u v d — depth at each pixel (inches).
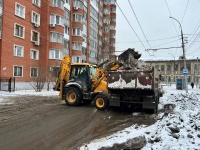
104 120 394.6
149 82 444.1
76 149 242.8
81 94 553.9
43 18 1368.1
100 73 544.7
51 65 1365.7
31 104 576.4
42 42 1358.3
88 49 2011.6
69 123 365.7
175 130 282.4
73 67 569.9
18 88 1154.7
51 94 912.9
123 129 330.0
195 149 218.2
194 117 366.3
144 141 237.3
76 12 1707.7
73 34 1706.4
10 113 438.0
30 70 1257.4
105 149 223.3
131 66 526.6
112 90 477.7
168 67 3238.2
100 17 2444.6
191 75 3085.6
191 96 888.9
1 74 1063.6
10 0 1120.2
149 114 452.8
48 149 243.0
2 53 1069.8
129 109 507.2
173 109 475.5
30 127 332.8
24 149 241.9
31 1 1277.1
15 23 1152.8
